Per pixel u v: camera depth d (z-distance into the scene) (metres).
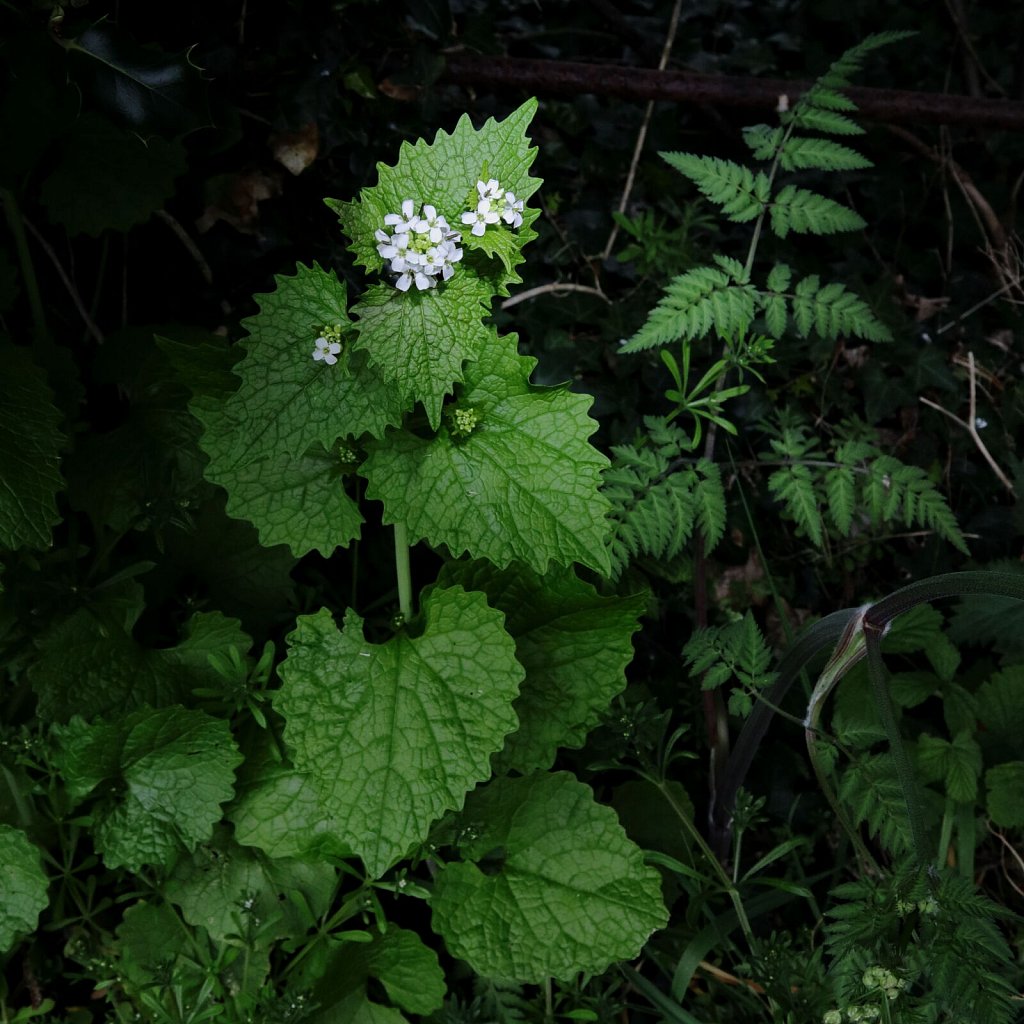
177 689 0.47
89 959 0.46
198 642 0.48
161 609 0.51
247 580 0.51
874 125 0.64
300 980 0.46
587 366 0.59
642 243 0.59
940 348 0.62
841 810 0.48
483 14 0.57
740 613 0.58
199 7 0.52
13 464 0.43
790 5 0.67
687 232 0.61
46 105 0.40
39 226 0.52
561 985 0.48
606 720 0.49
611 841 0.46
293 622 0.52
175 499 0.48
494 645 0.43
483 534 0.41
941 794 0.53
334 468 0.43
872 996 0.43
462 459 0.41
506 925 0.45
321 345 0.40
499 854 0.49
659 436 0.50
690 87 0.59
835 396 0.61
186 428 0.50
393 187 0.39
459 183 0.39
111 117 0.41
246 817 0.46
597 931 0.45
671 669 0.56
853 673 0.53
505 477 0.41
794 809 0.54
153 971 0.45
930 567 0.60
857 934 0.43
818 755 0.47
